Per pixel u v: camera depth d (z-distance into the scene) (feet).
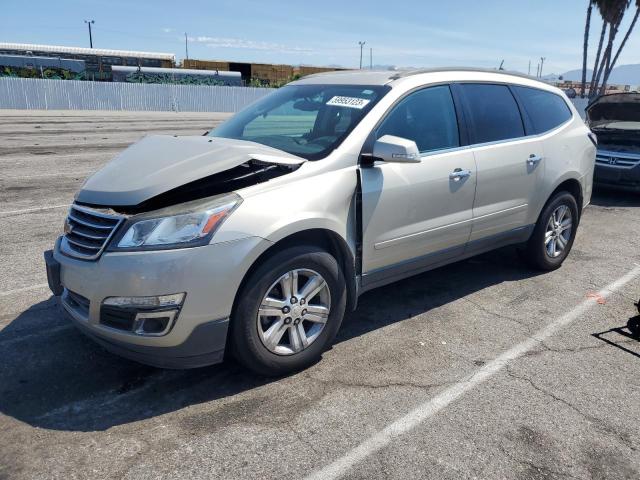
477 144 14.43
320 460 8.77
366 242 12.00
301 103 13.75
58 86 91.30
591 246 21.18
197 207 9.73
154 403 10.16
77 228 10.43
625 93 32.19
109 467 8.47
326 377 11.18
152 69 131.54
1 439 9.04
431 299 15.39
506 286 16.52
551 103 17.51
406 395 10.63
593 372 11.69
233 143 11.92
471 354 12.33
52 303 14.29
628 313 14.80
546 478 8.54
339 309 11.64
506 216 15.44
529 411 10.23
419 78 13.51
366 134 11.98
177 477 8.31
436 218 13.42
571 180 17.49
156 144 12.01
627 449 9.27
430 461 8.81
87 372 11.12
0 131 55.67
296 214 10.43
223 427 9.52
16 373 11.01
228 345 10.52
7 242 19.25
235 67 158.71
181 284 9.38
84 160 38.65
